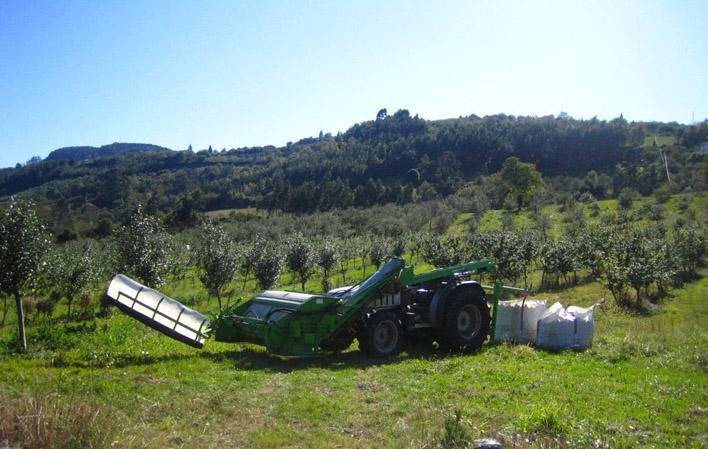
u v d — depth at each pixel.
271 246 31.64
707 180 78.06
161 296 10.27
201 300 29.41
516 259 32.56
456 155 138.75
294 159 150.88
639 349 10.77
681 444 5.74
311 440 5.57
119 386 7.23
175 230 64.38
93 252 34.97
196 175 135.38
